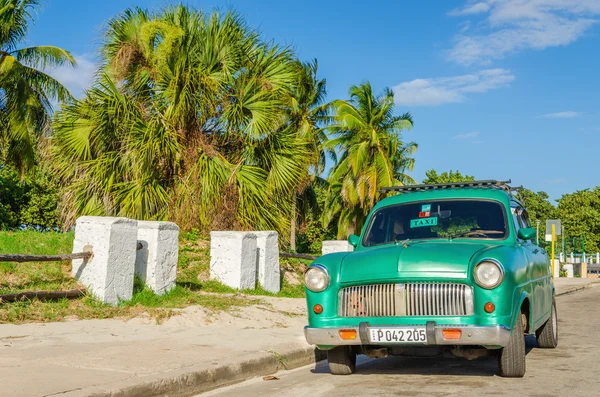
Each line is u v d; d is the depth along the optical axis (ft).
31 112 84.53
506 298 18.60
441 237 22.71
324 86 136.87
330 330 19.67
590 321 39.40
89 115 50.75
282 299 40.09
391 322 19.19
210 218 48.98
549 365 22.82
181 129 51.60
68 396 15.29
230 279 41.19
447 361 24.18
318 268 20.49
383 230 23.76
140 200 47.21
